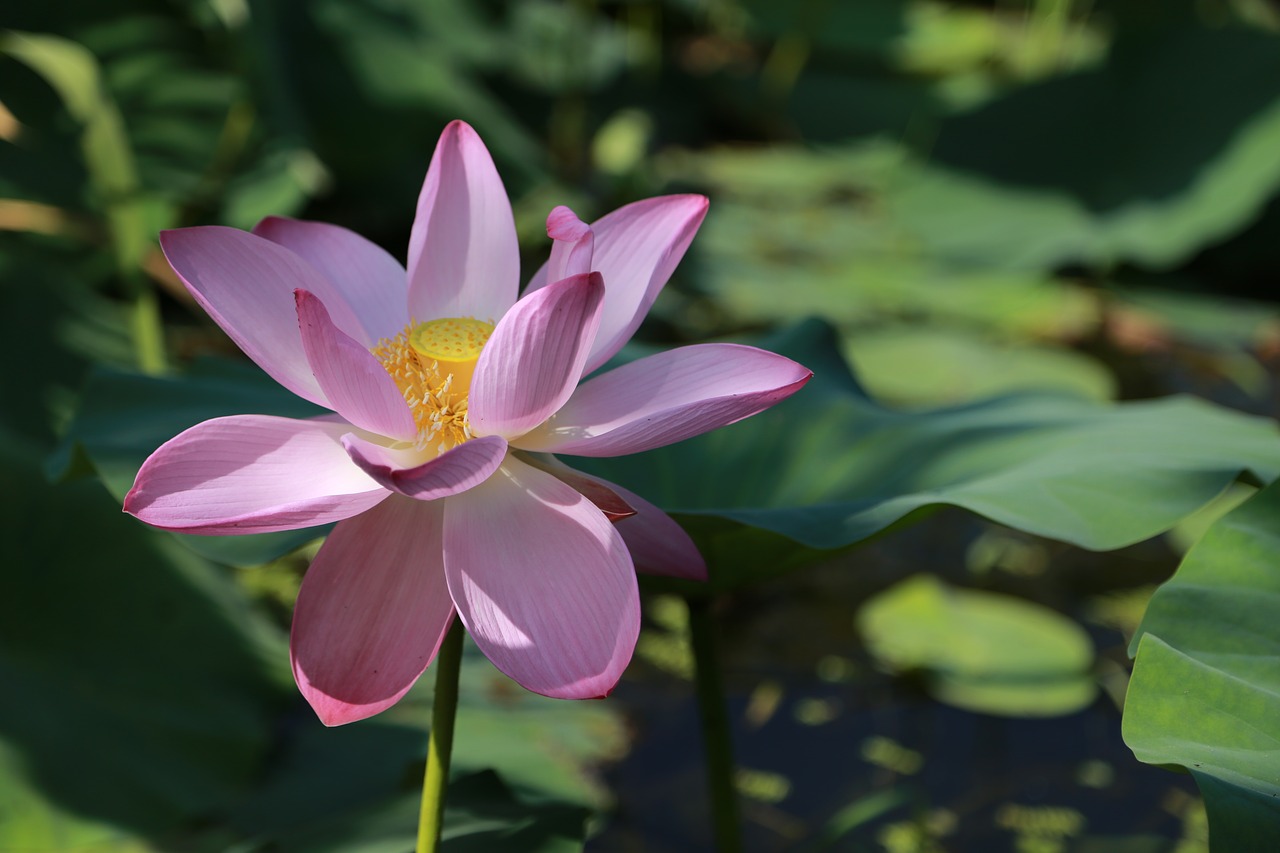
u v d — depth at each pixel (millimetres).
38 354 2244
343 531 1642
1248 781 1611
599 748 1986
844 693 2227
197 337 3027
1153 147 4125
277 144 3105
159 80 2977
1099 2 5098
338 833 1788
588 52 5000
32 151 2797
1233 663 1662
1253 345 3627
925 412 1896
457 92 3820
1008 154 4316
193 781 1841
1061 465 1768
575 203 3799
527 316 1612
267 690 1909
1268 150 3771
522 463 1649
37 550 1868
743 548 1744
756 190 4617
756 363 1653
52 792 1798
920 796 1947
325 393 1630
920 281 3867
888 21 6359
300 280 1668
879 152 5332
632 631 1609
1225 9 4941
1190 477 1737
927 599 2428
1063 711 2129
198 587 1928
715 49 6164
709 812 1986
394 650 1632
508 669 1605
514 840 1752
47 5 2830
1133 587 2648
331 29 3635
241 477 1625
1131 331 3629
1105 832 1992
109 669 1861
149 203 2865
